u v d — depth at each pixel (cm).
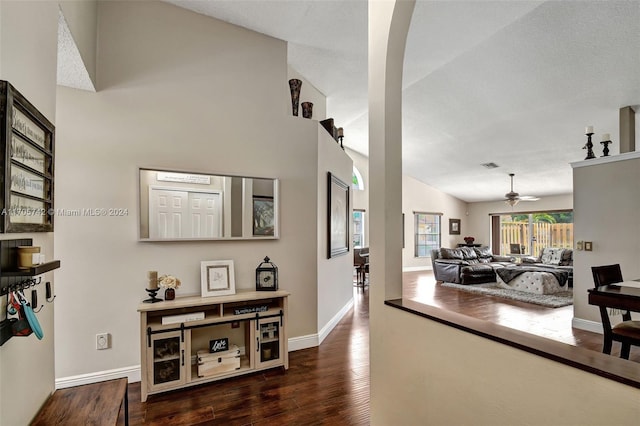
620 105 414
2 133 95
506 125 523
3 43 98
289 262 322
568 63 358
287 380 259
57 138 238
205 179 285
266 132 315
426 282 746
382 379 180
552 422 99
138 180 258
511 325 407
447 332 137
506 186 845
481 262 834
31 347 127
